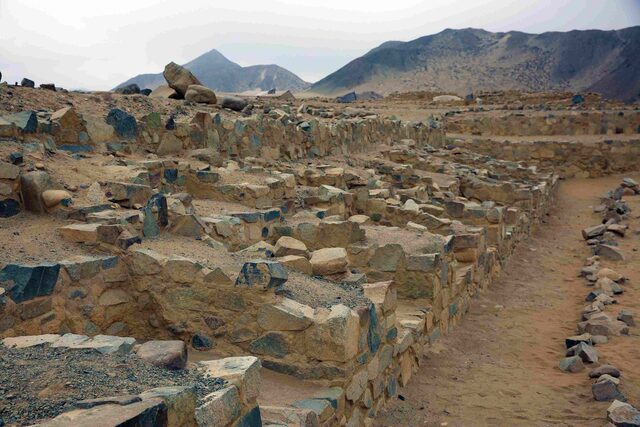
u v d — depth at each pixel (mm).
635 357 7758
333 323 5164
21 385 3102
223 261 6375
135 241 6223
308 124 15805
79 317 5465
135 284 5996
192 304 5762
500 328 9539
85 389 3105
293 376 5301
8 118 8102
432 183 16297
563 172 28547
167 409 2900
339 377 5168
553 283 12469
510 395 6750
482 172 20328
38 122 8492
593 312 9492
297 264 6988
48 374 3281
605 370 7051
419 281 8336
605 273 11773
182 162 10039
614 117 31578
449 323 9242
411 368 7297
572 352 8000
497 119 32781
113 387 3191
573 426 5910
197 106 14977
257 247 7438
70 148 9000
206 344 5656
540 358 8102
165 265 5840
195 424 3123
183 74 16547
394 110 36344
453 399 6629
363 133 19578
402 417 6094
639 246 14430
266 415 4328
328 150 16906
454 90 97750
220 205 9516
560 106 37438
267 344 5422
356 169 15727
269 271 5426
